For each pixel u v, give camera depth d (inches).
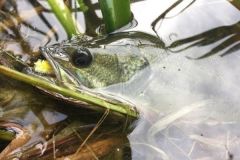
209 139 21.0
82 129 21.3
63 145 20.7
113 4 22.6
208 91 22.1
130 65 22.1
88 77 21.8
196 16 25.1
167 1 25.7
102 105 20.7
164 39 23.6
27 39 24.0
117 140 21.0
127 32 23.5
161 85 22.1
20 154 20.2
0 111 21.5
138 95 21.9
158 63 22.4
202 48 23.4
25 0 25.8
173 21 24.7
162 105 21.8
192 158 20.5
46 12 25.3
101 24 24.5
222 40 23.8
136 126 21.4
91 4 25.5
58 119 21.5
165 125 21.4
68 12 22.9
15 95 21.8
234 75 22.5
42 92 21.7
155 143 20.9
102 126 21.4
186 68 22.5
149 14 24.9
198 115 21.7
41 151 20.4
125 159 20.4
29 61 22.7
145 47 22.6
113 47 22.3
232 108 21.8
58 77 21.5
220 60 22.9
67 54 21.8
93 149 20.6
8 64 22.4
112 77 22.0
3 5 25.4
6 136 20.8
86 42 22.5
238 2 24.7
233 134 21.2
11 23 24.7
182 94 22.0
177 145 20.8
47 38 24.0
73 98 20.9
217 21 24.8
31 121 21.3
